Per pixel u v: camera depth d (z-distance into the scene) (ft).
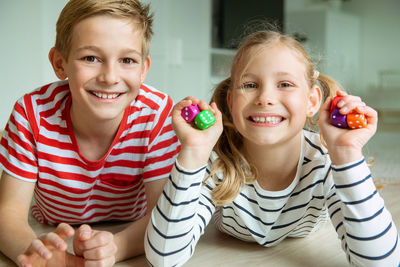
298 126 2.46
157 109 2.90
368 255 2.16
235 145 2.67
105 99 2.56
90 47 2.48
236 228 2.82
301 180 2.59
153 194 2.84
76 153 2.79
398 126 13.03
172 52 8.70
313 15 15.90
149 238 2.33
